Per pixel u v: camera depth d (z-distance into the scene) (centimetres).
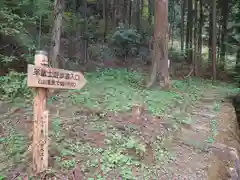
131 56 1588
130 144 407
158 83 891
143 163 379
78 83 352
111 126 491
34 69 292
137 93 767
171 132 520
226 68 1853
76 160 359
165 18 891
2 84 655
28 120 495
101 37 1600
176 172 375
